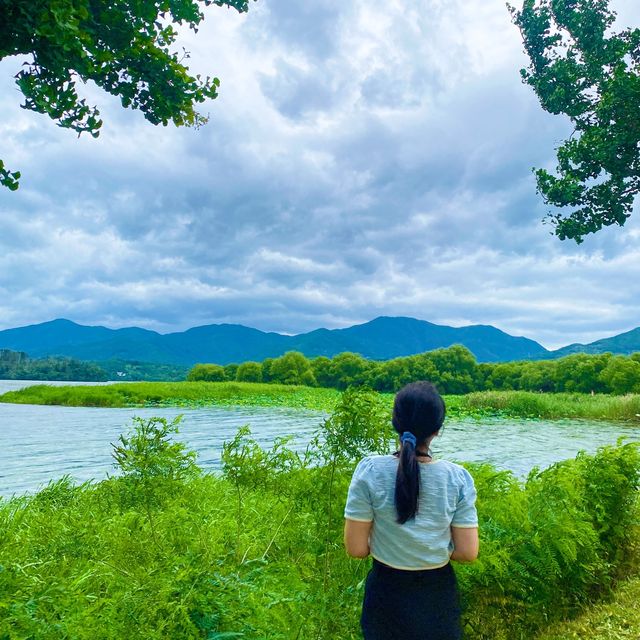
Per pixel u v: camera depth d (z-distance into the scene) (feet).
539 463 48.96
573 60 20.24
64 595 7.79
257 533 12.73
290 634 8.78
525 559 13.58
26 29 10.06
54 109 12.32
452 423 91.66
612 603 14.70
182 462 11.97
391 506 6.91
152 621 7.39
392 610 6.79
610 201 19.58
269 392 172.76
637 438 69.31
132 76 14.55
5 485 37.58
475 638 12.79
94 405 123.85
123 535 12.08
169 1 14.35
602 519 17.17
